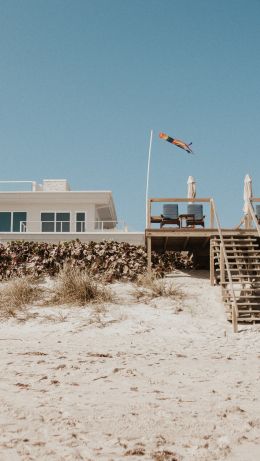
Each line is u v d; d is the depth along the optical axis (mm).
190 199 15867
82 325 10898
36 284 14320
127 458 3135
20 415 4023
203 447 3396
